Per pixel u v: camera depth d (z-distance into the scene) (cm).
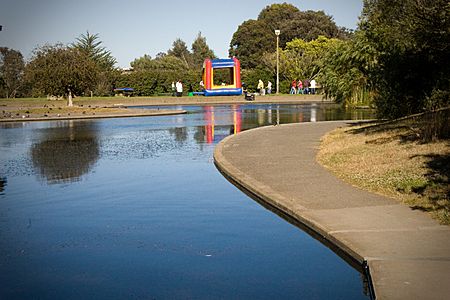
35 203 956
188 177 1195
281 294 538
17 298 543
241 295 538
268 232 755
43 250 693
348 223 726
